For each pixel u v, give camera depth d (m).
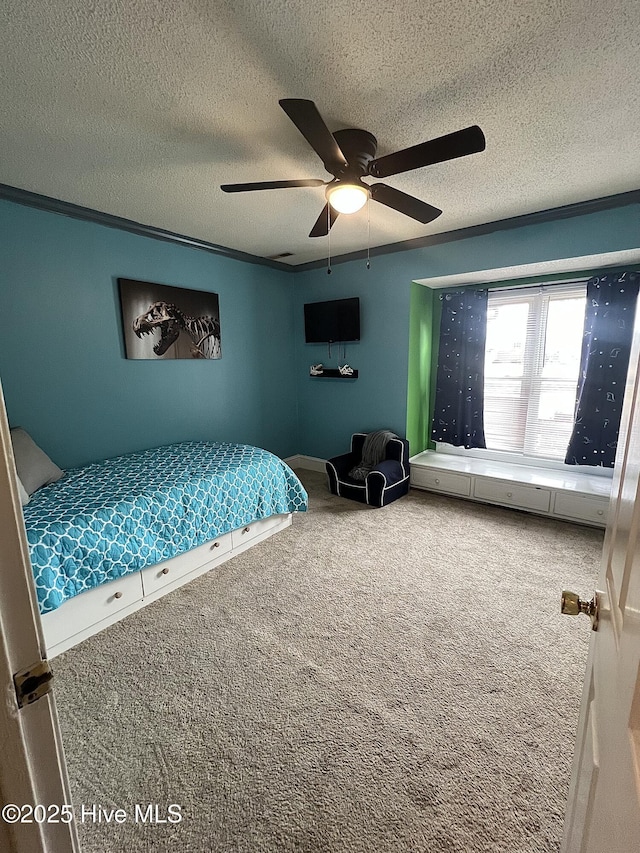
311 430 4.91
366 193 1.87
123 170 2.24
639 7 1.19
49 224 2.70
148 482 2.55
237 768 1.39
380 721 1.55
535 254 3.07
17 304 2.60
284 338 4.71
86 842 1.19
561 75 1.50
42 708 0.52
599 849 0.56
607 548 0.87
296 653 1.91
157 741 1.49
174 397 3.62
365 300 4.12
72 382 2.91
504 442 3.97
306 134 1.46
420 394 4.27
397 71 1.48
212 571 2.66
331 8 1.21
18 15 1.20
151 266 3.33
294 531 3.22
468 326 3.87
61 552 1.91
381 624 2.11
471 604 2.26
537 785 1.31
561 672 1.77
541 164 2.21
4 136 1.88
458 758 1.40
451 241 3.46
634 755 0.45
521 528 3.20
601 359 3.20
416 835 1.18
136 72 1.47
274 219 3.05
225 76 1.50
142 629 2.11
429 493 3.99
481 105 1.68
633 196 2.59
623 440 0.81
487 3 1.19
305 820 1.23
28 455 2.47
